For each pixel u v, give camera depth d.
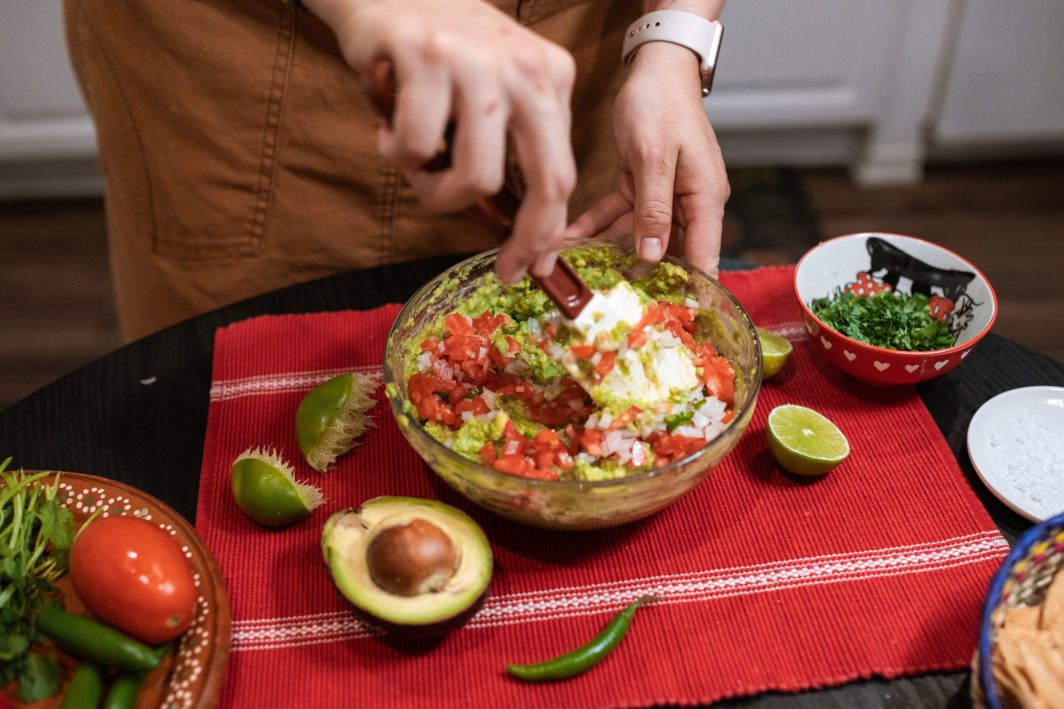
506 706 0.95
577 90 1.66
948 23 3.02
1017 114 3.26
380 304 1.48
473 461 0.96
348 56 0.88
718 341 1.22
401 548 0.92
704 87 1.41
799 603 1.04
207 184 1.63
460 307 1.27
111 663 0.91
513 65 0.81
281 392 1.31
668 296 1.26
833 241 1.37
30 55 2.84
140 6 1.43
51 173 3.37
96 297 3.06
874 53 3.08
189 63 1.48
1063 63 3.09
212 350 1.40
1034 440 1.18
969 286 1.29
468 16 0.86
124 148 1.62
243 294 1.79
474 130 0.81
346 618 1.03
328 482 1.18
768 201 3.35
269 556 1.09
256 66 1.49
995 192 3.40
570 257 1.26
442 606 0.93
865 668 0.97
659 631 1.01
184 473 1.21
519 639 1.01
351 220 1.73
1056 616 0.89
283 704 0.95
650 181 1.24
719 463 1.13
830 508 1.14
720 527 1.12
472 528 0.99
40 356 2.88
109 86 1.55
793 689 0.96
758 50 3.05
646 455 1.04
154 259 1.75
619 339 1.03
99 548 0.93
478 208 0.93
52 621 0.93
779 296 1.47
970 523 1.11
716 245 1.29
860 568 1.07
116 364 1.37
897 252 1.35
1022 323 2.93
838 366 1.29
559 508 0.97
